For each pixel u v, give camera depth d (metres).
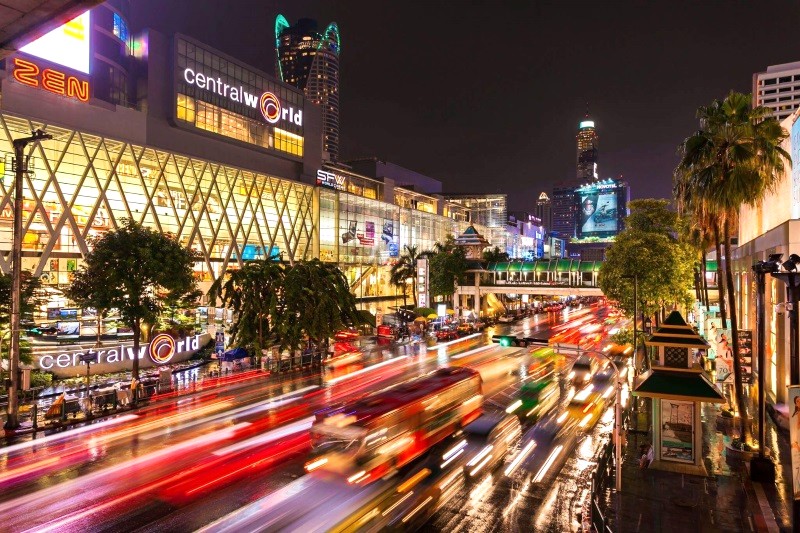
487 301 96.88
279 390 35.06
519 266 85.12
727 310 48.94
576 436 25.78
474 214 167.88
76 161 52.41
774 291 30.69
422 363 46.31
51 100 49.75
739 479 20.53
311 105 86.19
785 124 35.66
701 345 21.75
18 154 26.16
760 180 24.89
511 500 18.02
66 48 51.09
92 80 53.53
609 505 17.94
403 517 16.06
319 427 18.61
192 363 48.47
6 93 46.38
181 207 62.88
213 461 20.81
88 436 24.59
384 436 18.77
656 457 21.73
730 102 25.39
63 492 17.78
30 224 47.97
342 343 56.12
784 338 28.56
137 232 36.97
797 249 26.47
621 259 43.59
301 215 81.00
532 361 47.38
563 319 95.00
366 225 93.19
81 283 35.50
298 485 17.61
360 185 98.62
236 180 70.56
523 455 22.69
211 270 64.81
